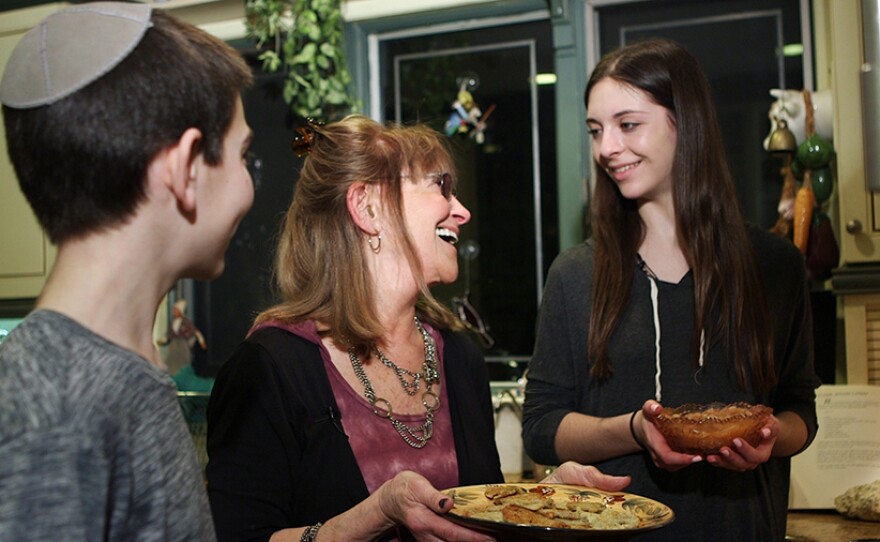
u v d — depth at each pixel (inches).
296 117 110.6
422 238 50.7
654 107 57.6
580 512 42.0
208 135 28.3
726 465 50.3
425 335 53.2
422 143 51.9
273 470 44.7
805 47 92.0
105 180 26.1
